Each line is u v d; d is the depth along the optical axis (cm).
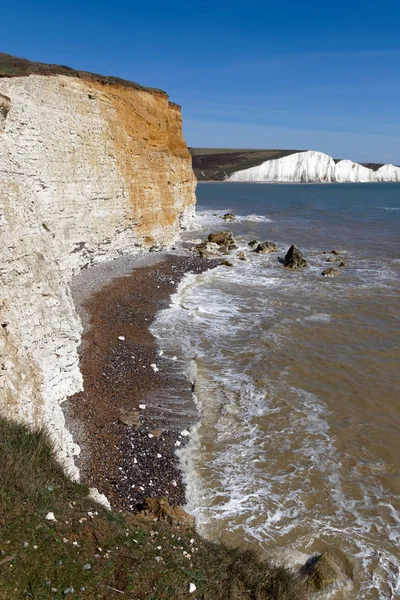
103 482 1064
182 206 5194
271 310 2448
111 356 1727
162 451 1245
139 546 746
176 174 4550
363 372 1731
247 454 1257
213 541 930
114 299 2362
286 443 1306
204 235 5009
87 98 2798
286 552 945
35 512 695
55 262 1355
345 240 4734
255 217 6725
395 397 1552
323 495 1116
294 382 1645
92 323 1997
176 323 2177
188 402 1504
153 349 1866
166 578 689
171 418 1405
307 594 836
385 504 1094
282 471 1194
